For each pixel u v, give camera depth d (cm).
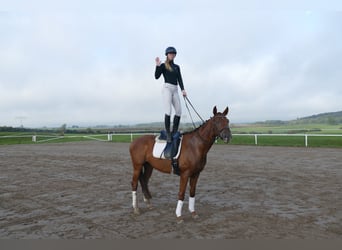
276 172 1022
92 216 583
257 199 690
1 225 536
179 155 539
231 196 723
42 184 898
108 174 1061
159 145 572
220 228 503
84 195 761
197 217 559
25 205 670
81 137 3178
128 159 1467
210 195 737
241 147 1988
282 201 667
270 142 2188
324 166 1120
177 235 476
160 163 574
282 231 484
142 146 599
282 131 2981
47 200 713
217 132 517
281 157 1405
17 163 1345
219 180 916
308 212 582
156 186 858
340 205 627
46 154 1702
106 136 3281
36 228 518
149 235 479
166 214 591
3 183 915
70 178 989
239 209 611
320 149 1722
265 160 1321
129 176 1020
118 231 498
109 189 827
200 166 540
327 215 562
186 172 537
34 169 1177
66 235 484
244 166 1167
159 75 583
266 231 485
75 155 1642
